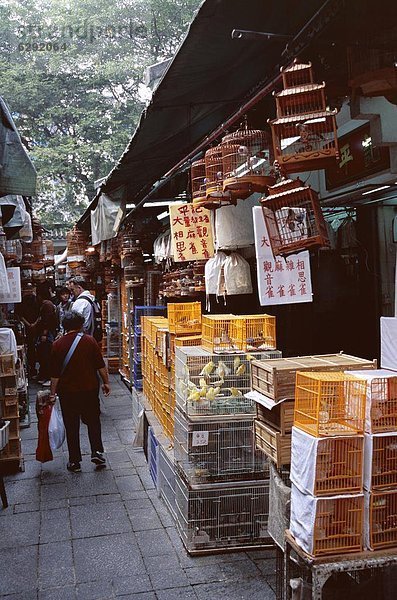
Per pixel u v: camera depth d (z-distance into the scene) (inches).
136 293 470.6
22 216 311.1
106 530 201.0
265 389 144.4
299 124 136.1
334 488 114.7
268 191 181.5
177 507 198.2
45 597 156.9
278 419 140.4
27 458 295.9
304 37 138.9
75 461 269.6
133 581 164.6
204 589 159.3
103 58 886.4
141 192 372.5
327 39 141.9
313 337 288.4
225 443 184.5
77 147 912.9
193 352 195.8
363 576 132.3
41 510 221.1
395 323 141.8
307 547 115.5
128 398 450.0
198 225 270.2
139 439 304.5
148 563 175.3
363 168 205.0
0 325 405.7
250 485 182.9
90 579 166.1
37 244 577.3
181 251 268.2
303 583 122.9
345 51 146.2
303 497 117.6
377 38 134.0
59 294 561.9
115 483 251.9
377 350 256.4
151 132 230.4
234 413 186.9
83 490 243.3
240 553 180.7
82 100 922.1
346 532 115.0
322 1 135.5
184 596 155.7
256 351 196.1
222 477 183.8
